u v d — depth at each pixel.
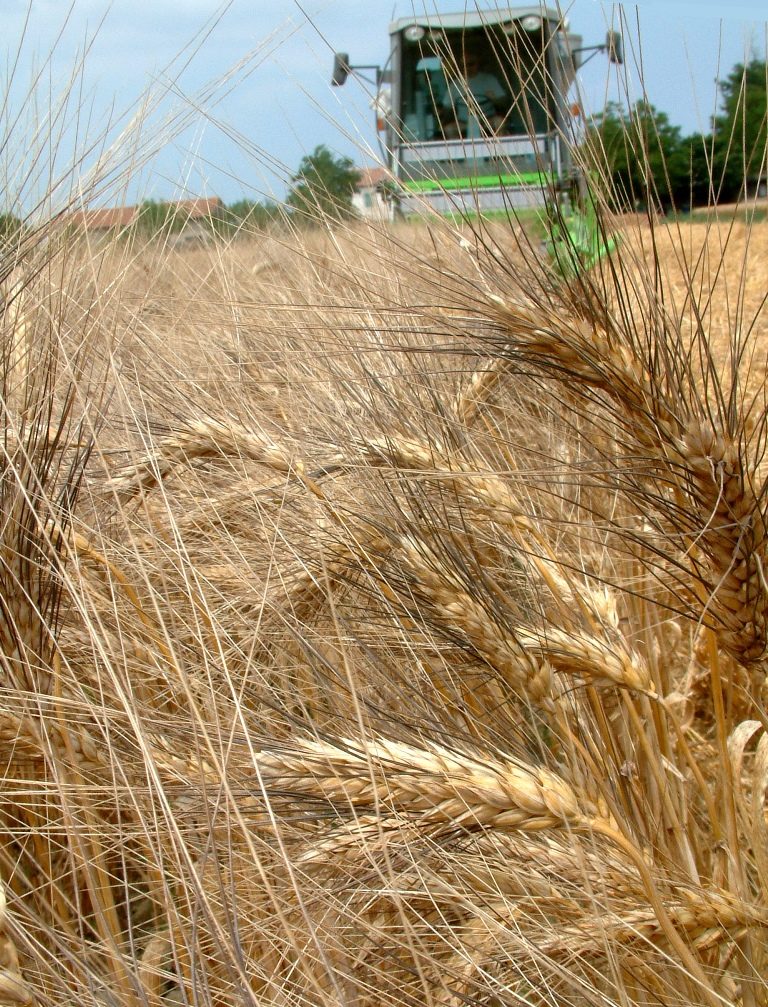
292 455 2.59
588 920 2.04
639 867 1.89
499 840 2.04
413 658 2.36
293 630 2.20
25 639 2.12
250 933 1.98
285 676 2.37
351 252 3.30
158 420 2.76
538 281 2.12
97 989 1.69
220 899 1.86
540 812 1.85
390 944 2.06
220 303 3.29
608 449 2.49
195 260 3.94
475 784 1.81
